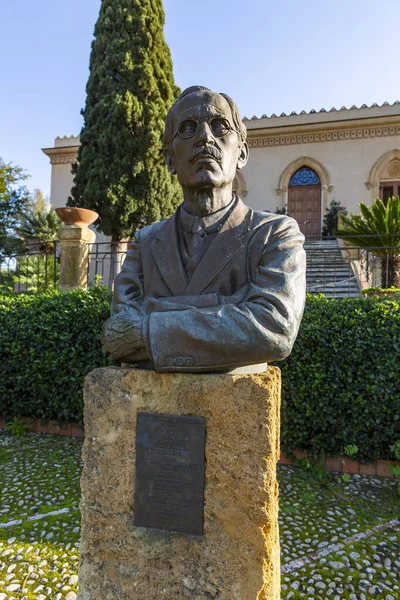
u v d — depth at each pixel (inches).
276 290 57.9
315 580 93.4
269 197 594.9
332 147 578.2
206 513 60.1
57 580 91.5
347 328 148.8
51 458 161.6
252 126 601.3
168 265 66.4
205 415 60.2
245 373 62.1
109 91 393.4
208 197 66.3
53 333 181.2
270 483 58.4
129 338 60.3
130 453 63.1
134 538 62.3
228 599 58.7
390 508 128.3
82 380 178.4
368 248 255.1
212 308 58.3
